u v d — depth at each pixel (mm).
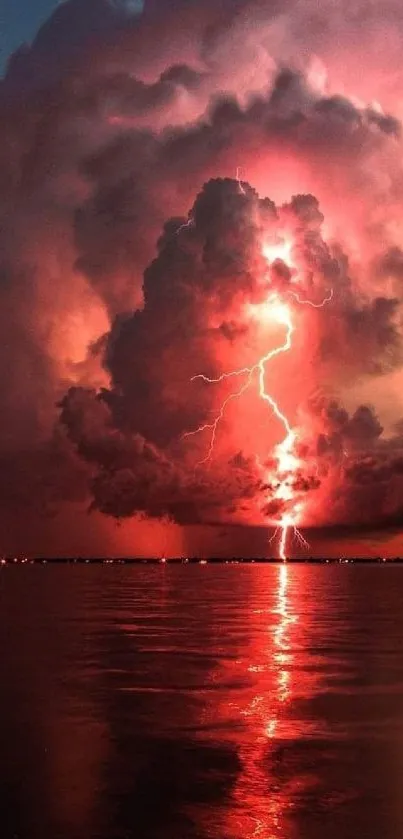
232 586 65625
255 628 30438
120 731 14375
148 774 11812
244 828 9703
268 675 20047
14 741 13680
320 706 16453
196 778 11641
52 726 14742
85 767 12172
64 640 26891
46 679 19453
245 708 16281
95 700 17047
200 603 44281
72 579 80688
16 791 11055
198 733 14234
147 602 45000
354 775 11781
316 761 12516
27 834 9508
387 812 10242
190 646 25375
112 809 10352
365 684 18859
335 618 34844
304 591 57969
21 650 24453
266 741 13711
